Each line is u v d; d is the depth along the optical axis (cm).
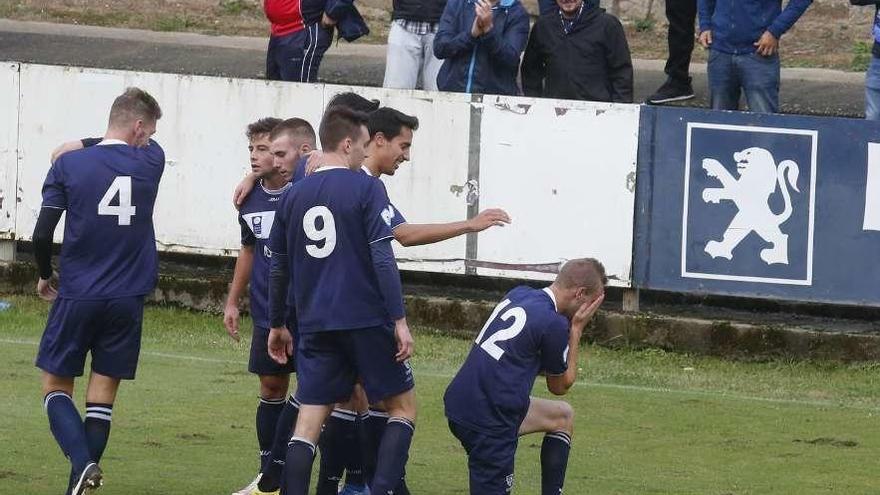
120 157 2200
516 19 3938
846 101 4778
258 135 2316
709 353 3669
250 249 2392
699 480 2467
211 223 3900
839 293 3662
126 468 2395
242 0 6125
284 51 4247
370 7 5984
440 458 2600
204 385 3112
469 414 2048
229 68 5147
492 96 3747
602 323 3725
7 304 3819
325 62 5188
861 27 5609
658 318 3691
